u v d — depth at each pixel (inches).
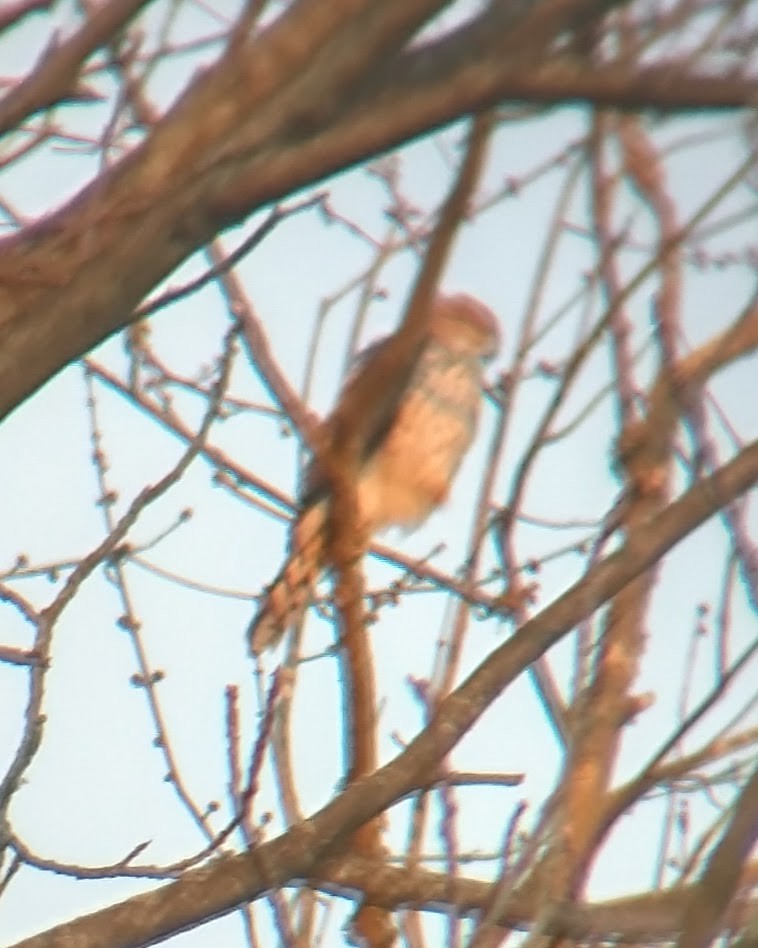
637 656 313.6
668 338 321.4
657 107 200.5
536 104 204.2
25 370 240.2
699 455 303.7
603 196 318.0
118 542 313.3
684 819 309.0
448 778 309.0
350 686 357.1
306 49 213.0
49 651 303.7
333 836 307.6
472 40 204.1
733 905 274.8
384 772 308.5
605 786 295.6
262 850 308.7
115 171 236.5
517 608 329.7
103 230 234.8
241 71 218.8
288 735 337.4
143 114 286.4
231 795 309.1
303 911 313.6
